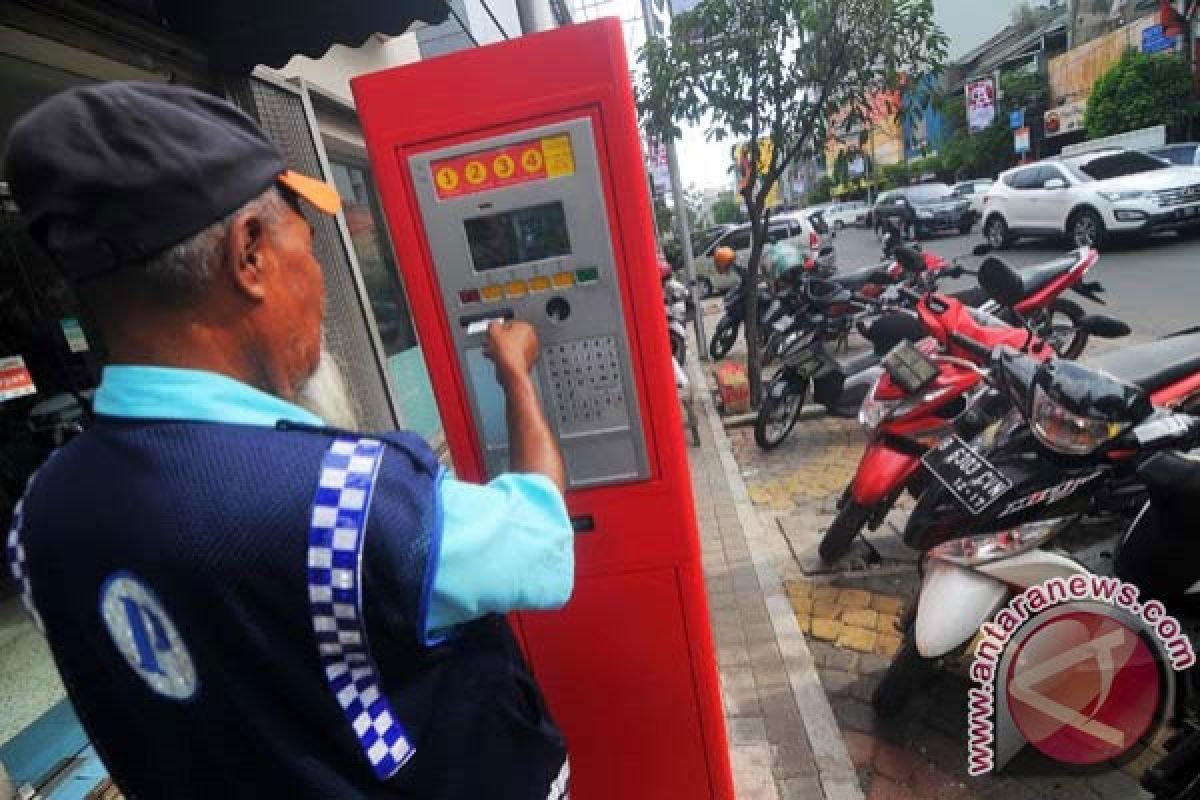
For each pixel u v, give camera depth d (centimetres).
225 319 72
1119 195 959
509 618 154
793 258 637
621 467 143
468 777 81
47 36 222
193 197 67
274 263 75
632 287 132
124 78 254
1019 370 207
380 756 72
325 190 86
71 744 209
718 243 1224
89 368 255
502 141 126
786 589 300
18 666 228
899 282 518
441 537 71
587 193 127
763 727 220
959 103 2722
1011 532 192
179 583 65
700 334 769
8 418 232
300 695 68
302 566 65
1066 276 434
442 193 130
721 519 374
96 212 64
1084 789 191
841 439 477
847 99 472
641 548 148
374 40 521
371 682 72
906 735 215
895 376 281
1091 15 2216
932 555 200
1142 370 292
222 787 72
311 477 67
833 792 194
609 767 165
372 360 404
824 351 426
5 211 232
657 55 475
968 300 501
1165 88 1670
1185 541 162
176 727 71
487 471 148
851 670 246
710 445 493
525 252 132
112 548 67
